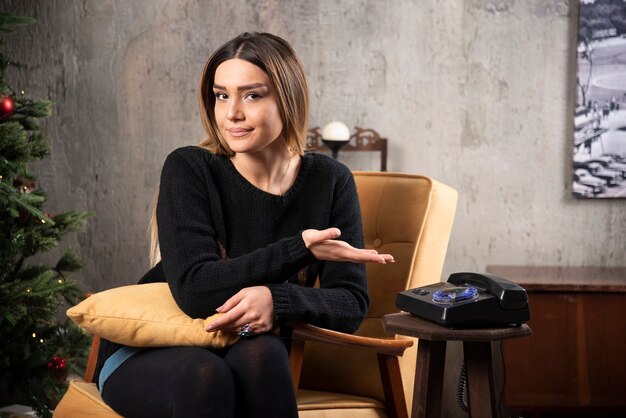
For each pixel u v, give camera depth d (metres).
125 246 3.72
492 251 3.63
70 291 3.15
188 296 1.80
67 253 3.24
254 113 1.90
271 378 1.65
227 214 2.00
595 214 3.59
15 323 2.88
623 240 3.58
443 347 1.81
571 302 3.05
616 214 3.58
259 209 2.00
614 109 3.50
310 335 1.89
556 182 3.59
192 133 3.69
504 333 1.68
